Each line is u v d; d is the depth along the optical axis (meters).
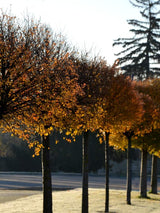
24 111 13.84
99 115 18.20
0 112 13.27
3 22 13.95
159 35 47.91
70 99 14.23
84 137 20.23
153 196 31.28
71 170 60.03
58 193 32.41
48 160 17.22
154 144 28.78
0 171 60.69
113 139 28.09
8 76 13.20
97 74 19.03
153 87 28.11
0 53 13.20
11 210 22.61
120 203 25.16
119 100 20.17
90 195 29.22
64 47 16.09
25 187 40.66
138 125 25.31
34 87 13.35
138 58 47.38
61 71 14.36
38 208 23.17
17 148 58.12
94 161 58.62
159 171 58.44
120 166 58.22
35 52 14.01
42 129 14.62
